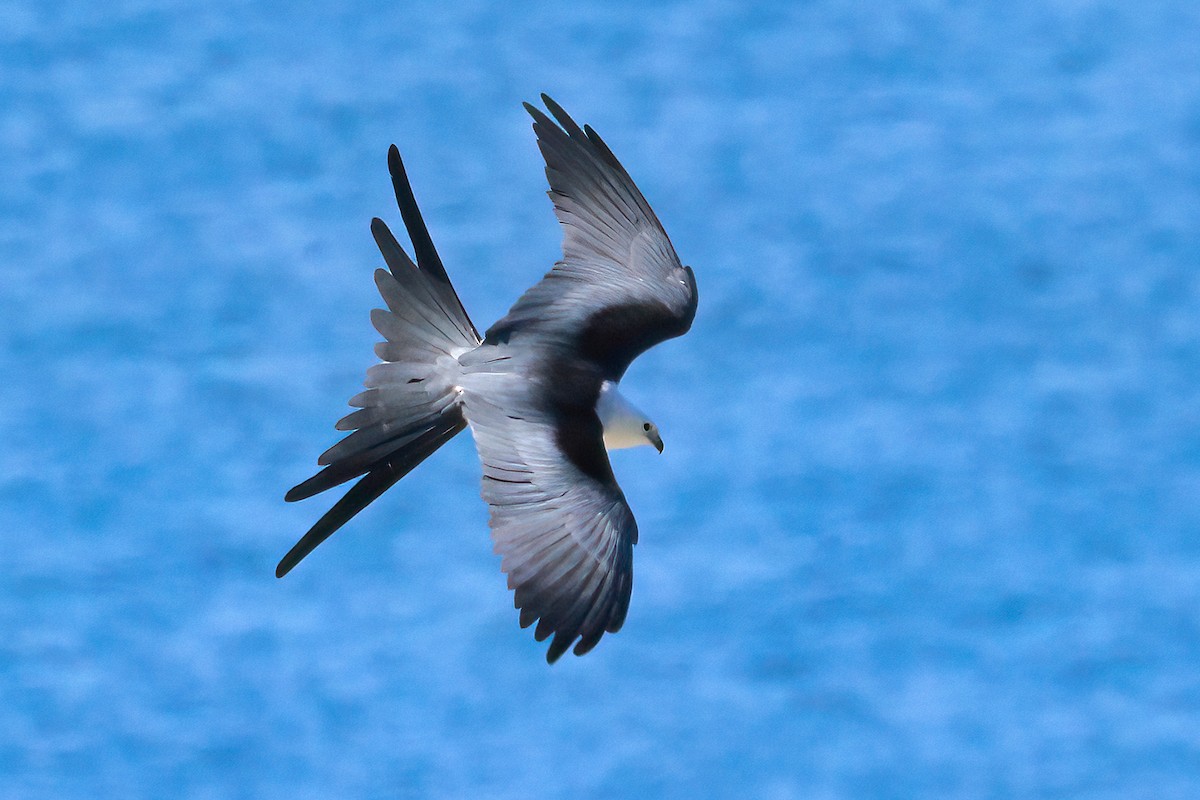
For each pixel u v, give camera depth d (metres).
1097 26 54.81
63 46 53.84
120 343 41.34
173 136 49.59
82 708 28.62
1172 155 49.00
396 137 49.28
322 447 37.47
